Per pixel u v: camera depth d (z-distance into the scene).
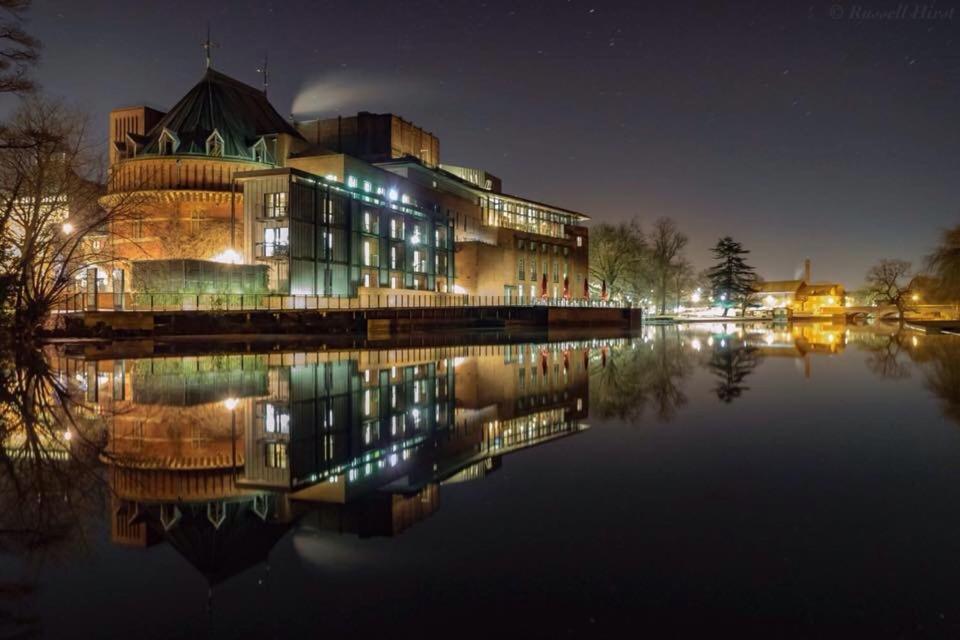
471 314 67.88
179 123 66.31
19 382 16.38
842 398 13.51
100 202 61.38
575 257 113.62
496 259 90.19
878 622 3.63
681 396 13.93
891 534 5.07
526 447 8.62
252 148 66.44
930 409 11.88
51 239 38.31
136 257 59.50
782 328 76.56
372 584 4.14
